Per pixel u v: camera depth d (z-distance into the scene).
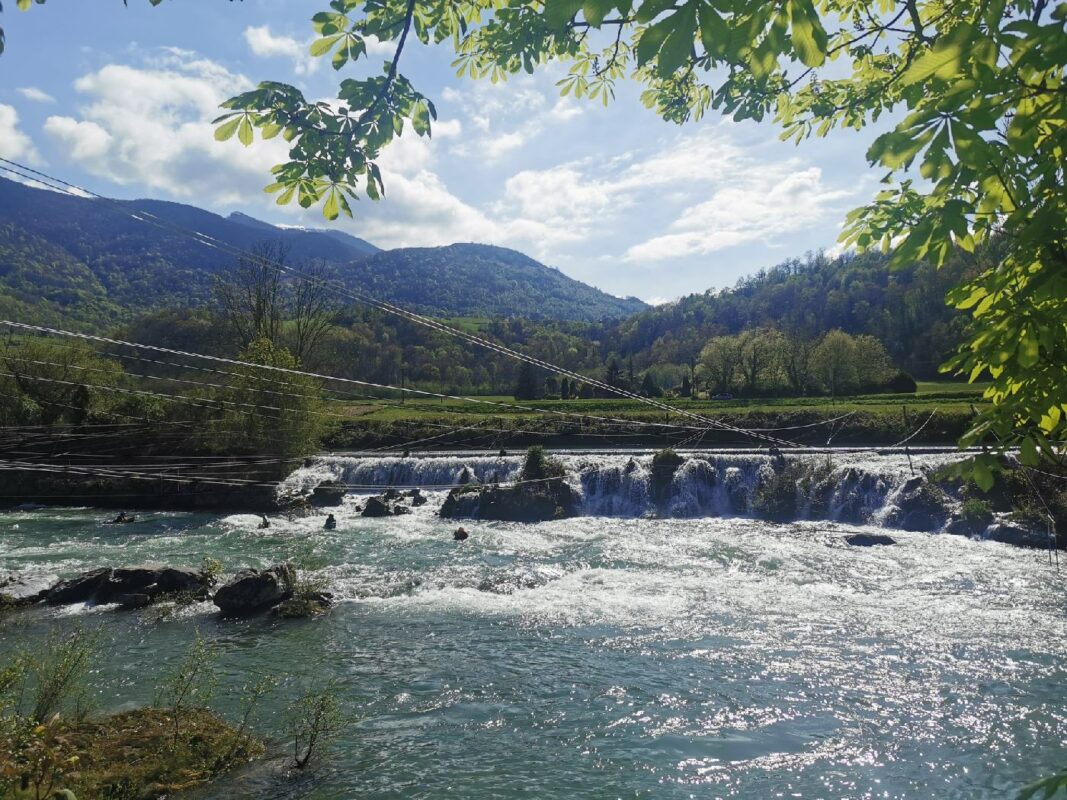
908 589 20.89
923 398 54.44
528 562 25.53
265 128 4.07
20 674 12.10
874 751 12.00
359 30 4.14
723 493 36.19
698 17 2.35
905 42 5.20
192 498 36.34
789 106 6.03
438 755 12.02
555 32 5.05
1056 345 3.33
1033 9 3.14
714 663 15.77
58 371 31.91
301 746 12.25
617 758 11.92
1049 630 17.00
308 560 25.52
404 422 48.84
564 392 75.50
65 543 28.95
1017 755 11.70
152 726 12.28
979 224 3.56
